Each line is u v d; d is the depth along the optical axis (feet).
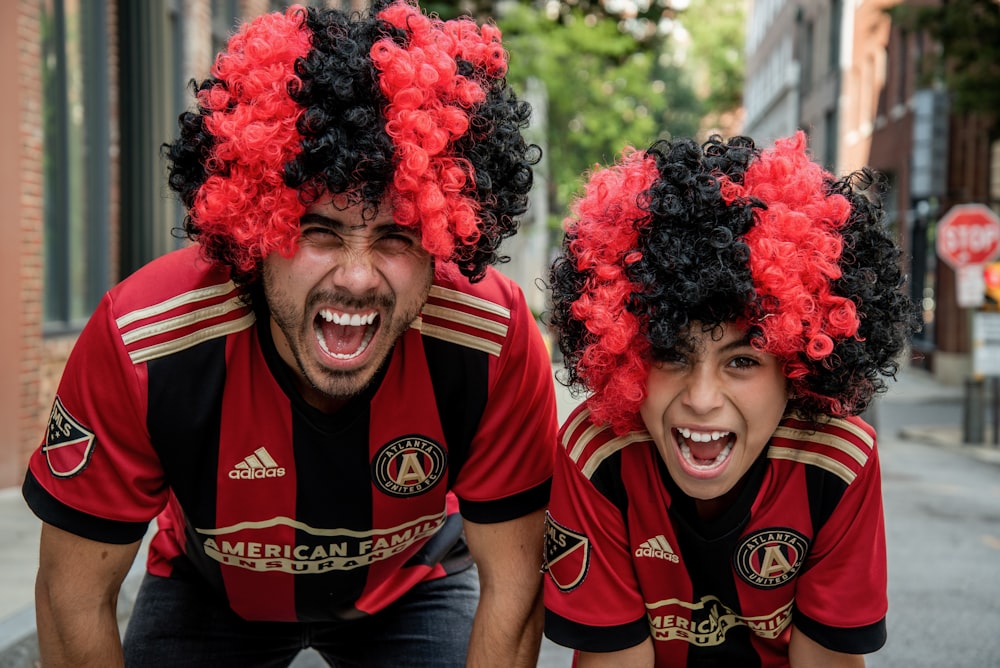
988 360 35.19
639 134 63.46
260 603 6.98
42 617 6.43
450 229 5.80
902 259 6.56
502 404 6.43
